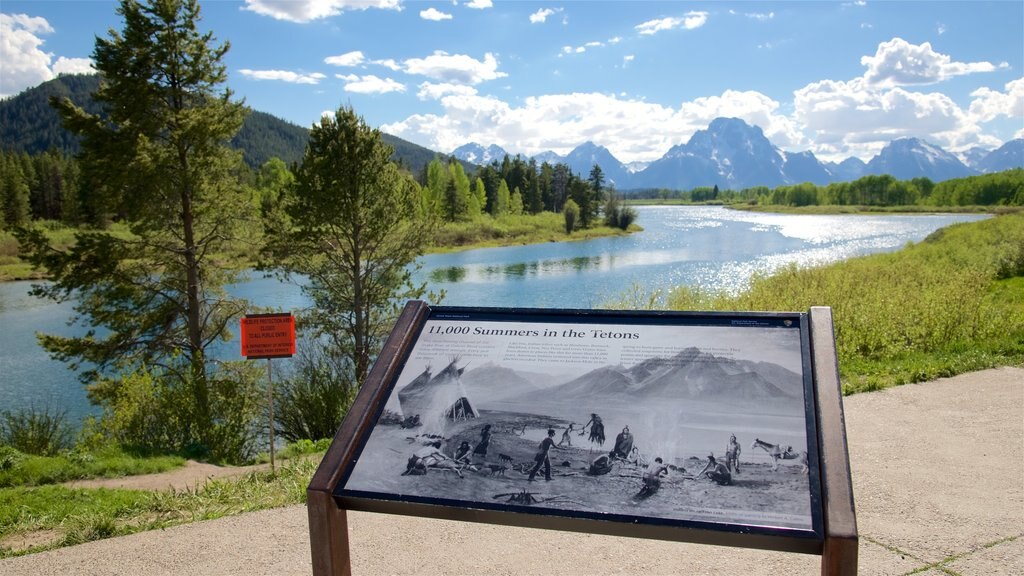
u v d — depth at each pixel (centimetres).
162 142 1966
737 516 224
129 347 1950
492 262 5378
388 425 279
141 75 1850
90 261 1875
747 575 351
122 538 443
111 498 644
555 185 13525
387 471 262
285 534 430
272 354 766
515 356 296
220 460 1007
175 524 468
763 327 285
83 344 1920
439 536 411
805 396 254
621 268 4634
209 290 2134
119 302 1964
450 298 3462
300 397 1390
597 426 261
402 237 1936
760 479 232
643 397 266
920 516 415
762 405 254
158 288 1983
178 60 1867
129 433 1110
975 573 344
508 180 12938
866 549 374
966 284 1175
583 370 283
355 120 1820
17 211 8231
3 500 626
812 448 238
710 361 274
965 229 3556
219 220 1981
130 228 1884
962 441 555
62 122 1847
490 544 398
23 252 1864
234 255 2120
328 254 1886
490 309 321
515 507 241
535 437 262
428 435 272
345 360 1816
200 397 1162
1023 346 873
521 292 3631
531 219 10281
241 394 1330
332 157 1803
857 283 1520
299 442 1070
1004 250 2181
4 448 880
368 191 1834
